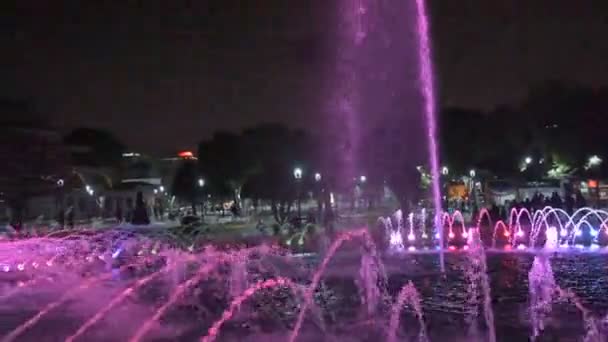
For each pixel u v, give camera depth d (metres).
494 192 54.91
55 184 49.28
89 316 13.34
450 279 17.52
